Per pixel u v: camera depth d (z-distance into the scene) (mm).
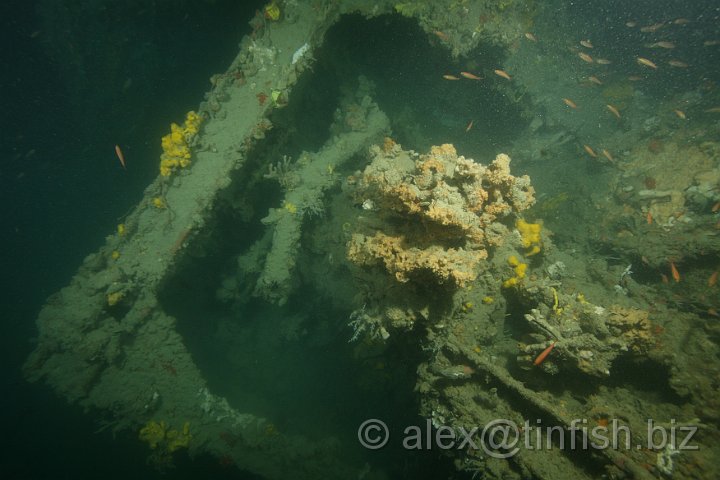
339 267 7574
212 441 6480
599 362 4621
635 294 6336
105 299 6609
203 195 6648
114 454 9398
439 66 9398
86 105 13336
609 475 3947
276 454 6371
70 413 10438
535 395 4430
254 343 9008
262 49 7137
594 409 4555
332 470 6277
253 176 7637
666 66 12484
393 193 4469
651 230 7477
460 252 4379
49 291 17547
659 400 4926
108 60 11805
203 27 11430
